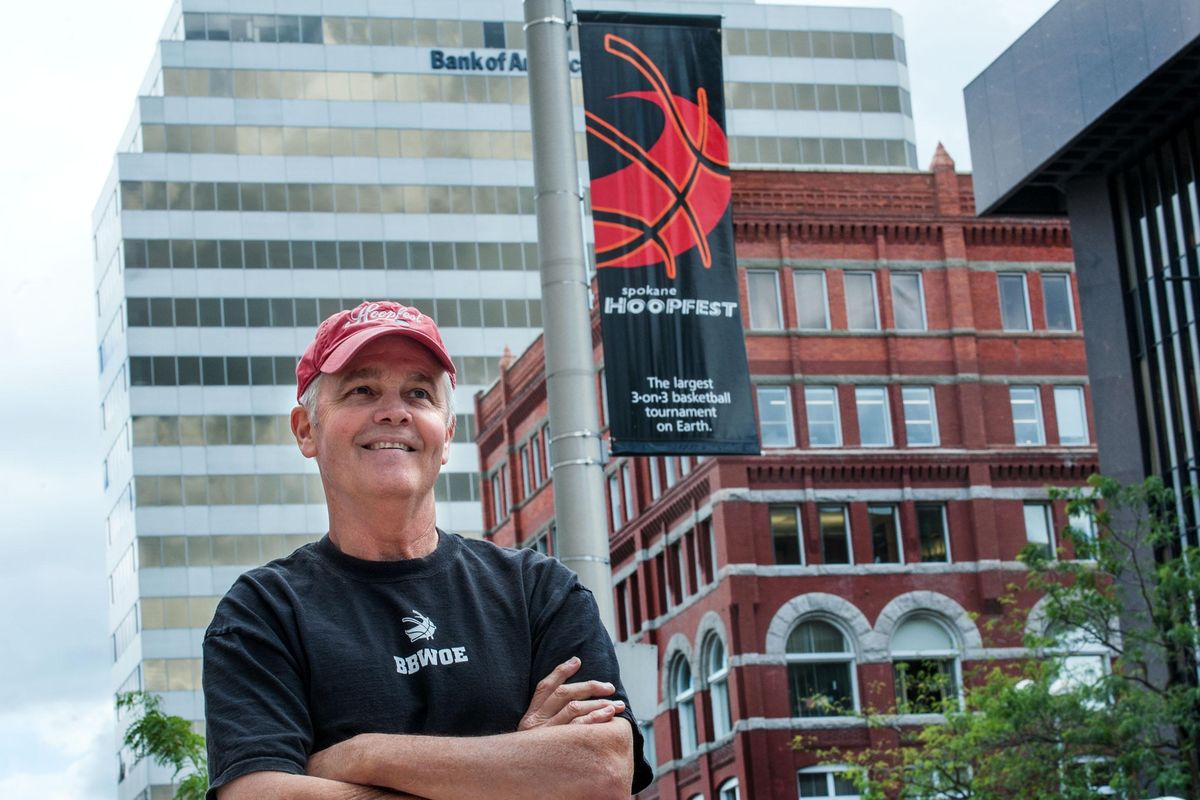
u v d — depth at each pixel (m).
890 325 57.50
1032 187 43.75
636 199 16.02
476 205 97.81
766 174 57.88
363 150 97.38
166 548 91.25
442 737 4.12
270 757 4.08
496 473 74.88
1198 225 39.03
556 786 4.09
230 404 93.06
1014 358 58.16
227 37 97.25
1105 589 35.19
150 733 43.88
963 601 55.81
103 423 99.25
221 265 94.44
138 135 96.12
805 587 55.16
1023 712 34.47
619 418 15.82
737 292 16.14
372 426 4.43
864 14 106.56
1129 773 33.97
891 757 53.94
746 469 55.66
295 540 92.31
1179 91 38.38
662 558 60.47
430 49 99.19
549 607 4.52
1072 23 39.62
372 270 95.94
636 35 16.12
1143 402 41.12
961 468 56.81
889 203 58.44
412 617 4.35
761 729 53.81
